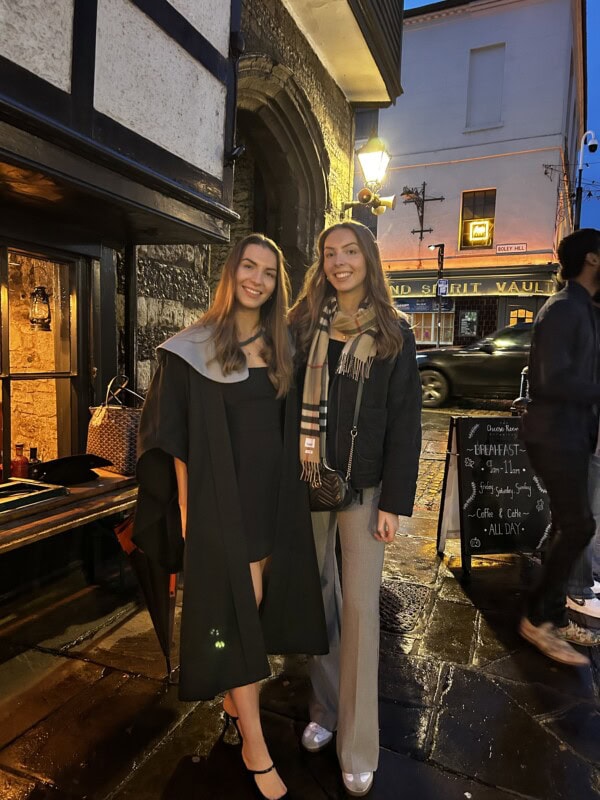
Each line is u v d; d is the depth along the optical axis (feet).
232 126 9.31
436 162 54.03
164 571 6.72
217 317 5.25
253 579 5.44
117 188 6.87
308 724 6.19
